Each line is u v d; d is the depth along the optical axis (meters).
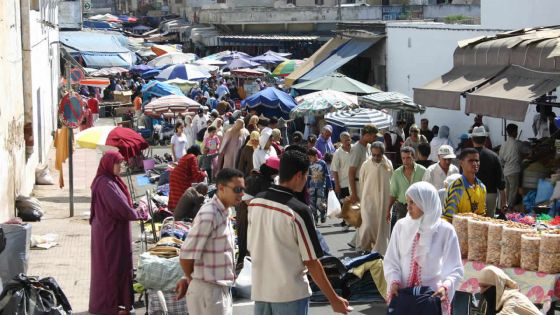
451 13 59.91
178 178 17.44
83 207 21.95
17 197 19.64
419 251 8.00
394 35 32.34
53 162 31.28
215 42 67.19
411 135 21.39
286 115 30.95
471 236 10.52
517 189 18.98
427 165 15.38
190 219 14.84
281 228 7.84
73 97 20.31
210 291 8.92
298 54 64.12
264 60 51.31
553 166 18.64
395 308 7.85
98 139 17.61
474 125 23.19
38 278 10.38
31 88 23.25
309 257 7.85
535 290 10.04
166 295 11.60
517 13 25.44
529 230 10.24
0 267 12.72
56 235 17.88
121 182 11.88
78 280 14.48
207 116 31.00
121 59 57.19
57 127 40.72
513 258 10.23
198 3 89.94
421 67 29.95
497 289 9.30
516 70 17.86
